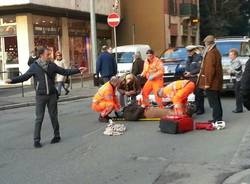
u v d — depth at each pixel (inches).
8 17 1112.2
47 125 513.3
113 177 303.4
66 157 361.4
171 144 392.5
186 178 296.0
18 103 743.7
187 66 558.9
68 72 415.8
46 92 406.3
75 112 626.2
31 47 1104.2
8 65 1118.4
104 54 663.1
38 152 382.3
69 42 1266.0
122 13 1626.5
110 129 445.1
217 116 460.8
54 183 294.5
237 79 551.8
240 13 2247.8
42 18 1152.2
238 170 308.8
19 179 306.3
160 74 541.3
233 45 759.1
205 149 370.0
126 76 536.7
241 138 405.1
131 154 362.3
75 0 1215.6
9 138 449.7
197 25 1937.7
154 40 1608.0
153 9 1605.6
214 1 2048.5
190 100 547.5
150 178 298.7
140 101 546.9
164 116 489.7
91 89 968.9
